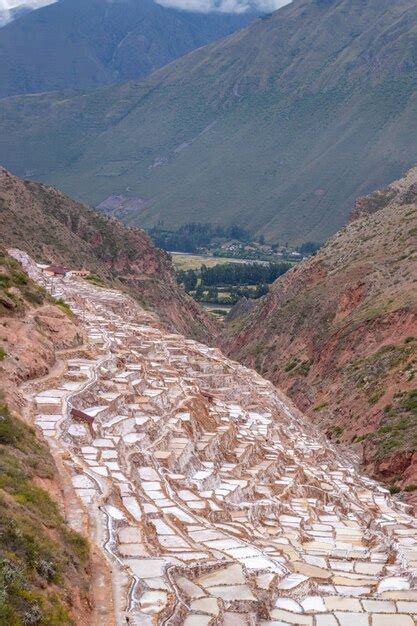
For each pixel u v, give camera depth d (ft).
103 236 552.41
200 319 576.20
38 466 103.60
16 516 80.64
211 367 241.76
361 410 268.41
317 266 445.37
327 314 378.94
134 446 139.33
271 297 466.70
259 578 102.01
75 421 134.92
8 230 465.06
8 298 168.86
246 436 190.49
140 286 536.42
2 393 127.34
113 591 84.12
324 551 131.64
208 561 101.50
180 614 84.69
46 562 75.46
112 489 111.14
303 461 201.26
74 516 98.94
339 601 103.09
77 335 182.60
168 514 118.01
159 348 242.58
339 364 321.11
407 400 250.78
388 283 360.28
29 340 158.40
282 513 153.99
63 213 544.21
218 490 146.51
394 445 223.30
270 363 393.91
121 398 155.53
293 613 96.68
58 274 378.32
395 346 293.23
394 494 203.00
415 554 131.85
